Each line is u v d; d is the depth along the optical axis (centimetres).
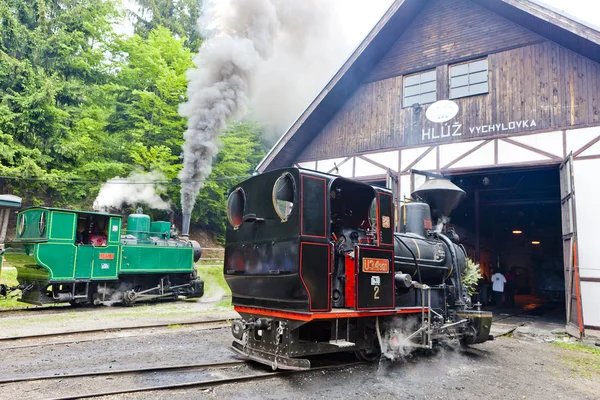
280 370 556
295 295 507
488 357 715
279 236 531
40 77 1855
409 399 479
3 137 1688
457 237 834
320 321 593
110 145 2091
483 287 1588
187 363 580
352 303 565
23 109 1762
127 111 2147
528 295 2139
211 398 449
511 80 1073
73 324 857
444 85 1170
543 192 1633
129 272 1223
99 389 460
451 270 764
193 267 1429
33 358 589
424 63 1214
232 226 640
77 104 2069
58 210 1066
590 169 948
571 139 978
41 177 1728
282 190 540
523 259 2194
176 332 815
